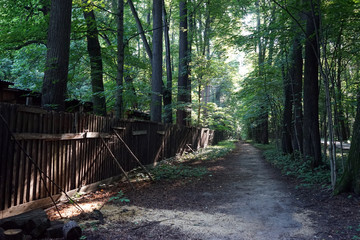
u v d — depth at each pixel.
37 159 4.52
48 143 4.80
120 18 9.50
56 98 6.04
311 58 8.80
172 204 5.29
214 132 29.42
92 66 10.27
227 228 3.94
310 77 8.81
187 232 3.76
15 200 4.05
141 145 9.23
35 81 11.18
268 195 6.09
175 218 4.39
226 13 20.70
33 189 4.44
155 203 5.33
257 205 5.24
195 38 21.33
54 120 4.95
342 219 4.15
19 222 3.34
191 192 6.42
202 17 23.94
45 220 3.46
